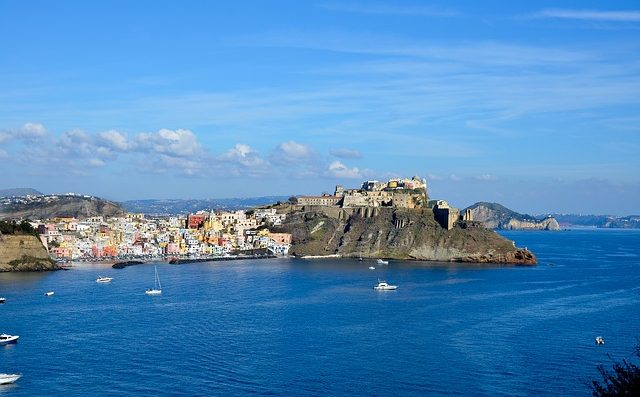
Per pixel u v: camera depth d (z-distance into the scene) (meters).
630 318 197.62
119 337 169.38
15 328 180.62
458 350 157.38
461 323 189.12
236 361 147.12
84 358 149.50
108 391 127.62
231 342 164.38
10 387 130.25
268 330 178.62
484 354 153.75
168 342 164.12
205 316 199.12
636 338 168.88
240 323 188.12
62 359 148.75
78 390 128.38
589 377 136.00
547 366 143.88
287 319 194.50
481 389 128.88
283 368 141.75
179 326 183.38
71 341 165.12
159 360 147.75
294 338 168.88
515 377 136.12
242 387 129.50
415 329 180.50
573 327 183.62
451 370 140.88
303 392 126.75
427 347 160.00
